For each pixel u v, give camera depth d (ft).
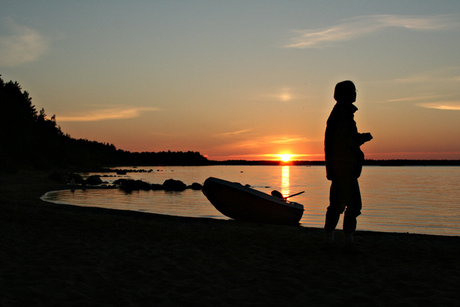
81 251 19.93
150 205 69.77
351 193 20.35
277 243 23.58
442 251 21.04
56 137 360.48
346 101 20.85
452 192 119.55
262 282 14.57
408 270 16.44
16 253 19.13
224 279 15.07
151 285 14.17
